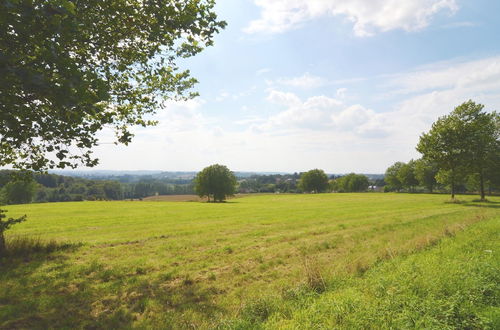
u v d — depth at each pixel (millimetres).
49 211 42781
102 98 5434
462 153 42312
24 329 5949
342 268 9328
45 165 8852
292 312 6148
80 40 6582
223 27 7625
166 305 7395
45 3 4879
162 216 34406
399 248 11641
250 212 39188
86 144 6398
